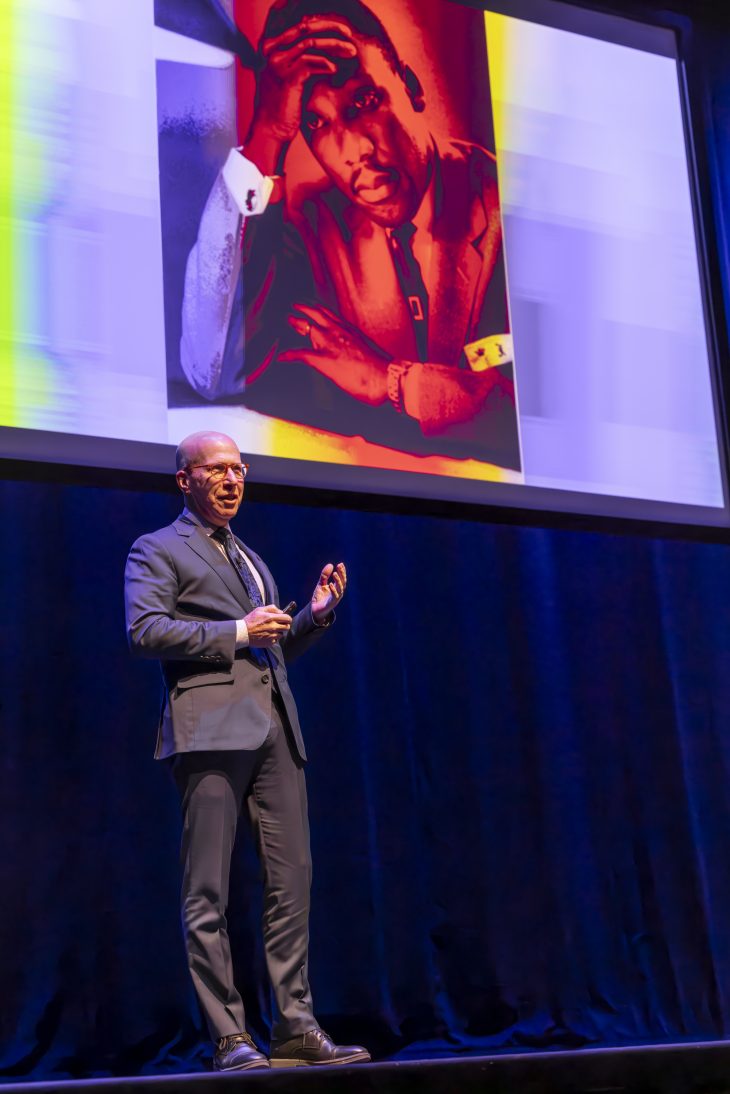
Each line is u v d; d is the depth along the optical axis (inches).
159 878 122.5
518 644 146.9
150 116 123.0
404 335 129.0
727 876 149.1
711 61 154.6
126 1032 117.3
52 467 111.6
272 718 97.2
